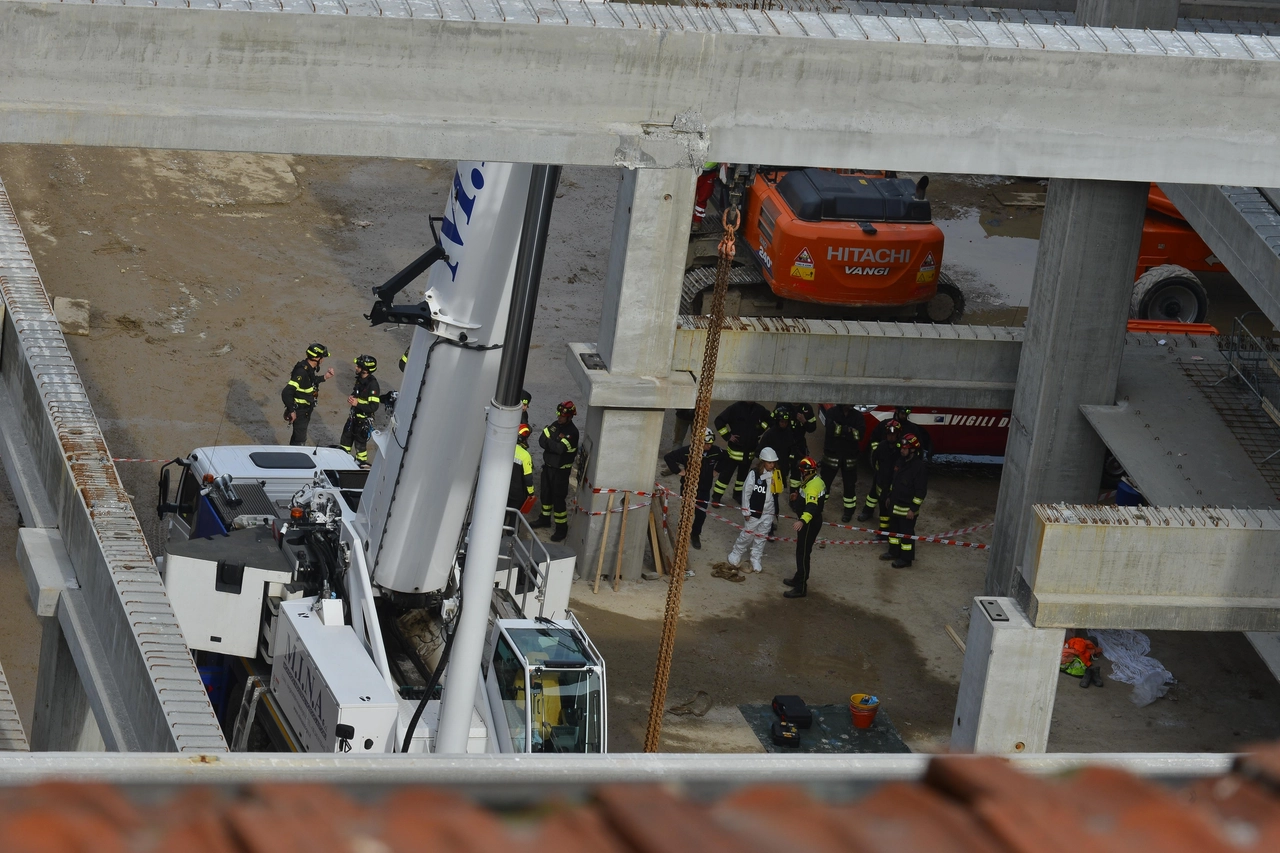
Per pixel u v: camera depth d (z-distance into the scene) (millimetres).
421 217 57562
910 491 39250
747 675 34625
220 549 27234
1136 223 33750
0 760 5441
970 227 62969
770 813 4781
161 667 18984
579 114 22844
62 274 48875
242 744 26953
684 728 32406
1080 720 33938
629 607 36688
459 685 20734
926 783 5109
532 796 5688
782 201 47469
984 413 43375
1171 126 27047
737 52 23391
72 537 23172
